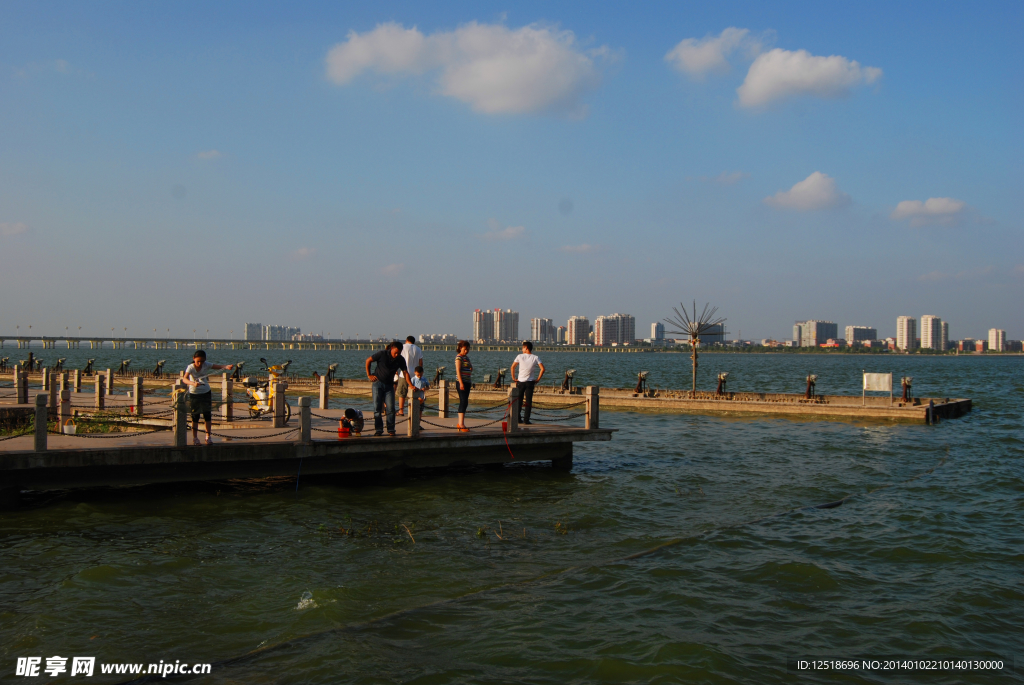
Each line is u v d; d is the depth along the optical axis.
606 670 6.48
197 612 7.64
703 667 6.52
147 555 9.61
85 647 6.75
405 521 11.74
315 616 7.55
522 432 16.14
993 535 11.11
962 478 16.05
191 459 12.66
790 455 19.59
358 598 8.12
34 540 10.33
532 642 7.05
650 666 6.54
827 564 9.59
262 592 8.26
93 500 12.80
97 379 18.91
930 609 8.03
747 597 8.37
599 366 120.81
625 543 10.57
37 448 11.70
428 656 6.71
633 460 18.69
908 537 10.95
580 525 11.64
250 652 6.70
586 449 20.75
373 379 14.91
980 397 45.88
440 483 15.13
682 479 15.90
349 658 6.57
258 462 13.55
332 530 11.08
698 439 23.16
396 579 8.81
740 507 13.05
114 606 7.77
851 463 18.19
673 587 8.65
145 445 12.55
